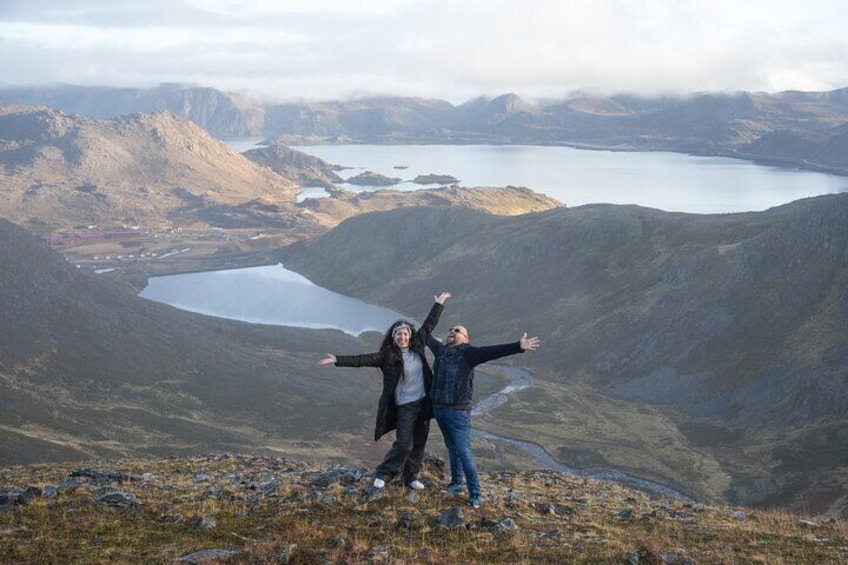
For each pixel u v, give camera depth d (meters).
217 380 191.25
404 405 15.07
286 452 140.62
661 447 152.50
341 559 11.80
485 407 181.50
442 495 15.24
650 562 12.26
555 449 150.25
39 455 115.62
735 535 14.30
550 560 12.12
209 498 15.05
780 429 154.50
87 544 12.23
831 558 12.65
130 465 22.50
